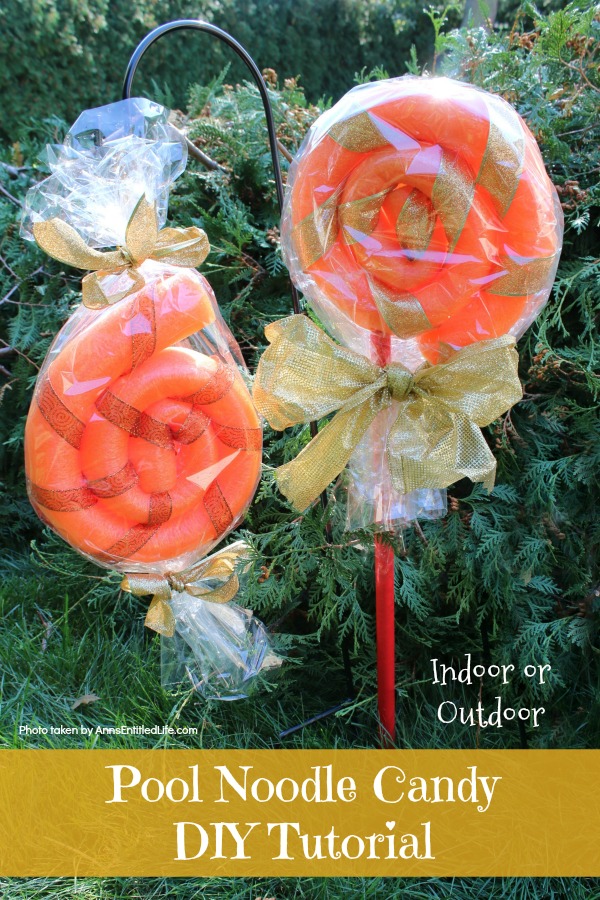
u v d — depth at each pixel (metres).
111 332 1.54
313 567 1.92
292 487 1.62
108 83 5.27
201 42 5.48
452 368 1.57
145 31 5.27
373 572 2.03
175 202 2.25
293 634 2.11
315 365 1.58
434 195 1.48
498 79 2.07
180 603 1.81
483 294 1.56
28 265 2.34
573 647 2.03
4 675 2.08
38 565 2.29
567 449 2.03
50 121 2.72
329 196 1.52
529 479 2.00
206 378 1.58
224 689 1.91
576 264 2.00
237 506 1.67
